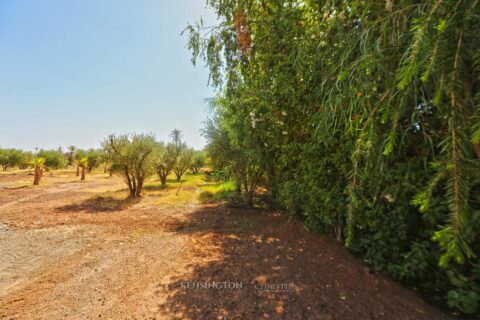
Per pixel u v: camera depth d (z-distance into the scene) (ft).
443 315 5.46
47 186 41.16
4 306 6.68
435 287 6.46
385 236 7.34
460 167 2.20
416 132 5.68
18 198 28.35
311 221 10.68
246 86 12.34
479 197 2.78
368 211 7.21
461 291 5.54
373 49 4.38
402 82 2.47
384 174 6.09
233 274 7.90
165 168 41.22
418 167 6.06
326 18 7.35
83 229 14.66
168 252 10.53
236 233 12.87
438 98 2.40
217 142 20.16
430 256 6.27
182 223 15.81
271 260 8.79
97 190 36.29
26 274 8.75
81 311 6.34
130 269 8.89
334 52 6.57
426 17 2.40
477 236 5.15
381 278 7.10
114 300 6.80
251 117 11.88
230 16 11.13
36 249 11.35
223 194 27.35
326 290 6.54
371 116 3.72
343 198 8.13
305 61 8.11
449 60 2.29
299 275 7.47
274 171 16.26
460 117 2.27
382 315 5.44
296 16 8.61
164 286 7.41
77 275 8.52
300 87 8.73
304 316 5.55
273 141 12.29
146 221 16.56
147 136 31.22
